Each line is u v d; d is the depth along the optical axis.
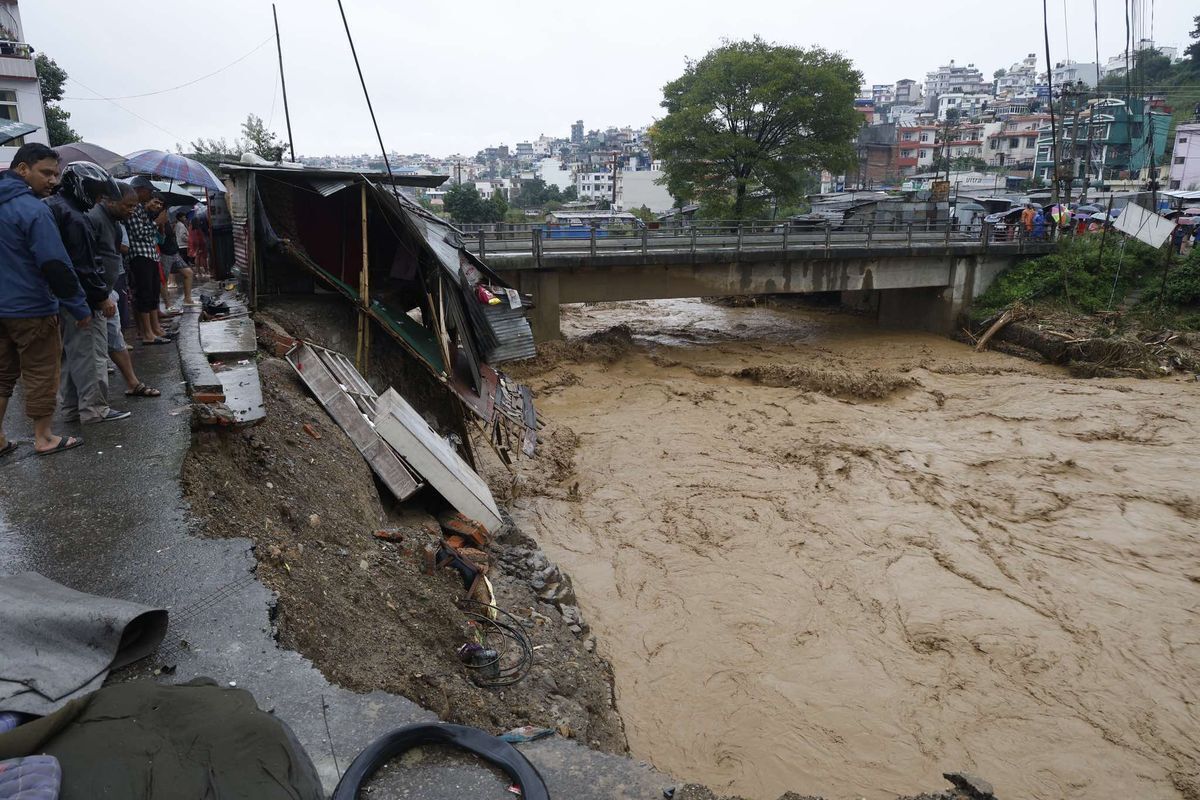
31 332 5.61
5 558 4.54
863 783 6.95
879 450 15.64
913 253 25.78
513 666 6.65
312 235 12.84
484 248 21.33
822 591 10.16
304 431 8.34
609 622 9.23
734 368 22.17
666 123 34.06
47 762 2.51
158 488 5.46
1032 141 71.31
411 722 3.67
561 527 11.87
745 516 12.43
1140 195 34.31
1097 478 14.25
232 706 3.01
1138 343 21.86
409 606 6.19
